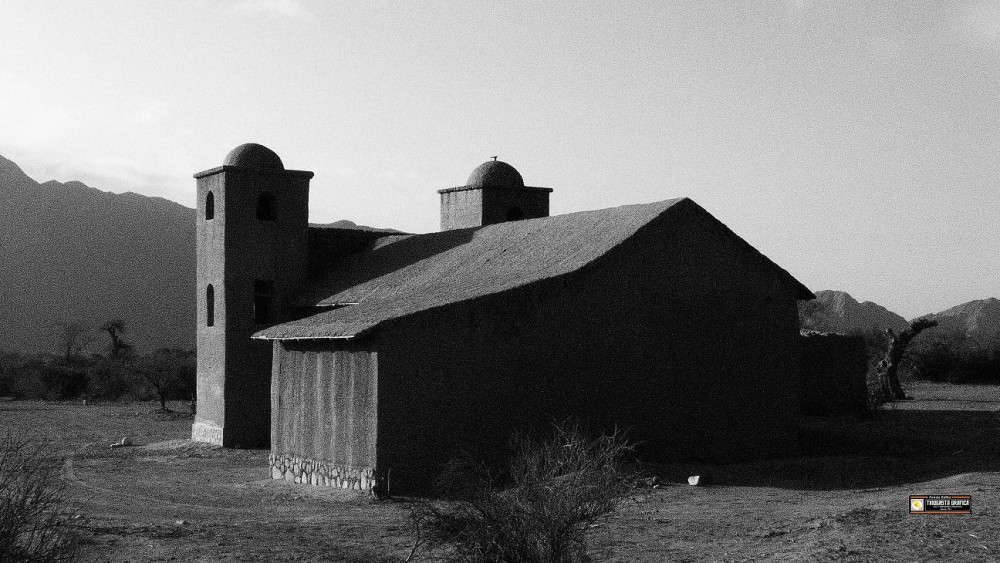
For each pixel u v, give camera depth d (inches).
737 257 1017.5
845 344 1328.7
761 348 1024.2
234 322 1307.8
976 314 6299.2
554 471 497.4
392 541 617.3
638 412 941.2
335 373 887.1
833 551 497.7
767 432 1017.5
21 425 1653.5
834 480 818.8
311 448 920.3
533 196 1550.2
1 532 408.5
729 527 611.5
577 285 918.4
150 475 1029.2
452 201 1576.0
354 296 1188.5
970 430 1101.1
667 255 973.8
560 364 903.1
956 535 521.7
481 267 1079.0
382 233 1496.1
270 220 1362.0
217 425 1306.6
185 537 636.7
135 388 2402.8
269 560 555.5
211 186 1358.3
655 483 821.9
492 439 861.8
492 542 463.2
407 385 830.5
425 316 842.2
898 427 1150.3
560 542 460.8
